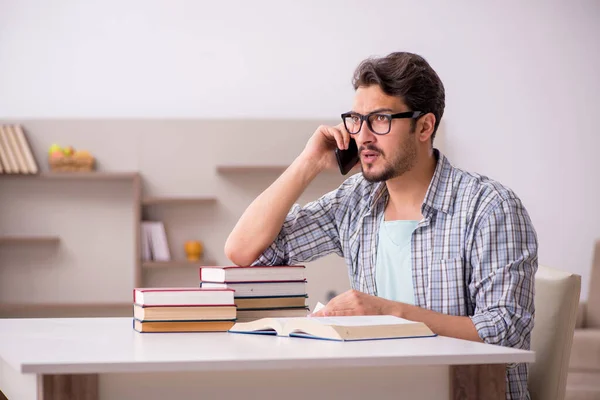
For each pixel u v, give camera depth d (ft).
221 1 17.78
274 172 17.56
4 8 17.47
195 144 17.48
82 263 17.33
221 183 17.48
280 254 7.21
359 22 17.87
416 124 6.37
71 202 17.35
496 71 17.92
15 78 17.44
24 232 17.25
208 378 4.21
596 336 13.35
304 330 5.07
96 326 6.17
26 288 17.21
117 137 17.40
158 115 17.63
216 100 17.71
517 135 17.87
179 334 5.46
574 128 17.95
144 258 16.98
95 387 4.08
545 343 6.46
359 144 6.40
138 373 4.17
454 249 6.36
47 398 4.02
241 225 7.02
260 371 4.25
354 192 7.18
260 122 17.54
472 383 4.39
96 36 17.60
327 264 17.48
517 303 5.89
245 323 5.58
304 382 4.28
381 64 6.31
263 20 17.80
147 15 17.69
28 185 17.28
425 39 17.90
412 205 6.71
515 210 6.21
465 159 17.80
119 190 17.44
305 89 17.80
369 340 4.90
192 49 17.72
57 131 17.31
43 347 4.74
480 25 17.94
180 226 17.43
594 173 17.93
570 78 17.98
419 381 4.39
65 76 17.52
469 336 5.66
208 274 6.31
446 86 17.88
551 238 17.84
